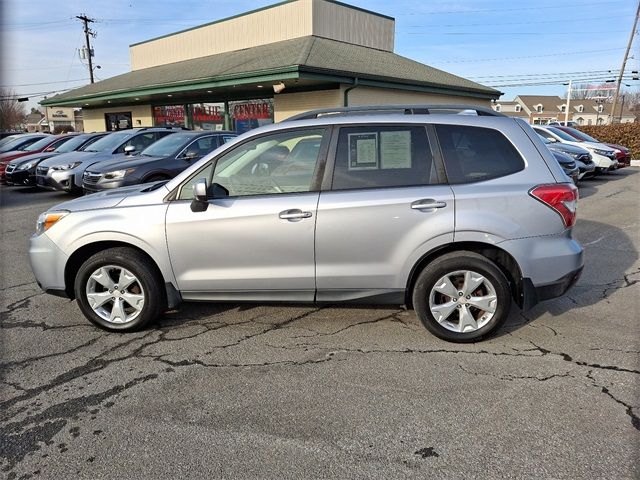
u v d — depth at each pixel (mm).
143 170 8453
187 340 3793
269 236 3596
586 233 7168
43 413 2850
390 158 3570
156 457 2457
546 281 3492
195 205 3650
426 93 17953
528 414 2736
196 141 9391
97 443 2572
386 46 20375
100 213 3852
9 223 8750
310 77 13031
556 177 3500
